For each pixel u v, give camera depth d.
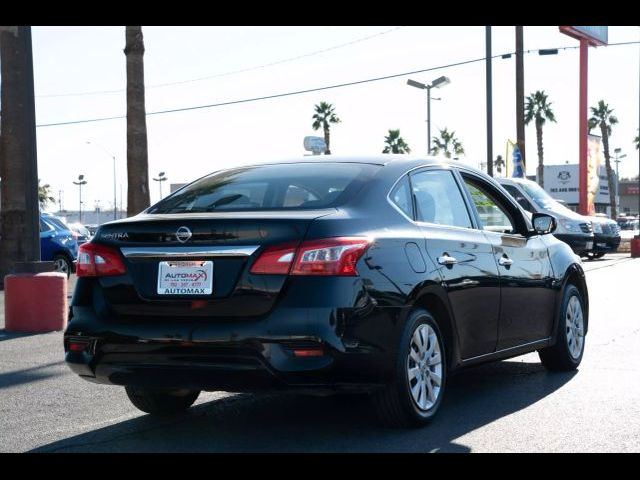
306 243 4.82
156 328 4.96
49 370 7.93
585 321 7.77
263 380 4.77
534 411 5.93
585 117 37.06
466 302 5.84
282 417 5.88
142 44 20.67
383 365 5.00
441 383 5.60
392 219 5.39
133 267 5.14
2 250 17.98
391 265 5.13
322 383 4.77
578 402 6.20
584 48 37.47
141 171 20.66
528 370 7.58
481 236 6.27
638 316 11.11
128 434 5.51
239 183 5.72
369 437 5.27
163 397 5.94
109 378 5.17
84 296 5.29
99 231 5.35
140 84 20.67
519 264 6.65
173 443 5.25
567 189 71.81
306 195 5.35
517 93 32.00
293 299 4.77
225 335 4.79
